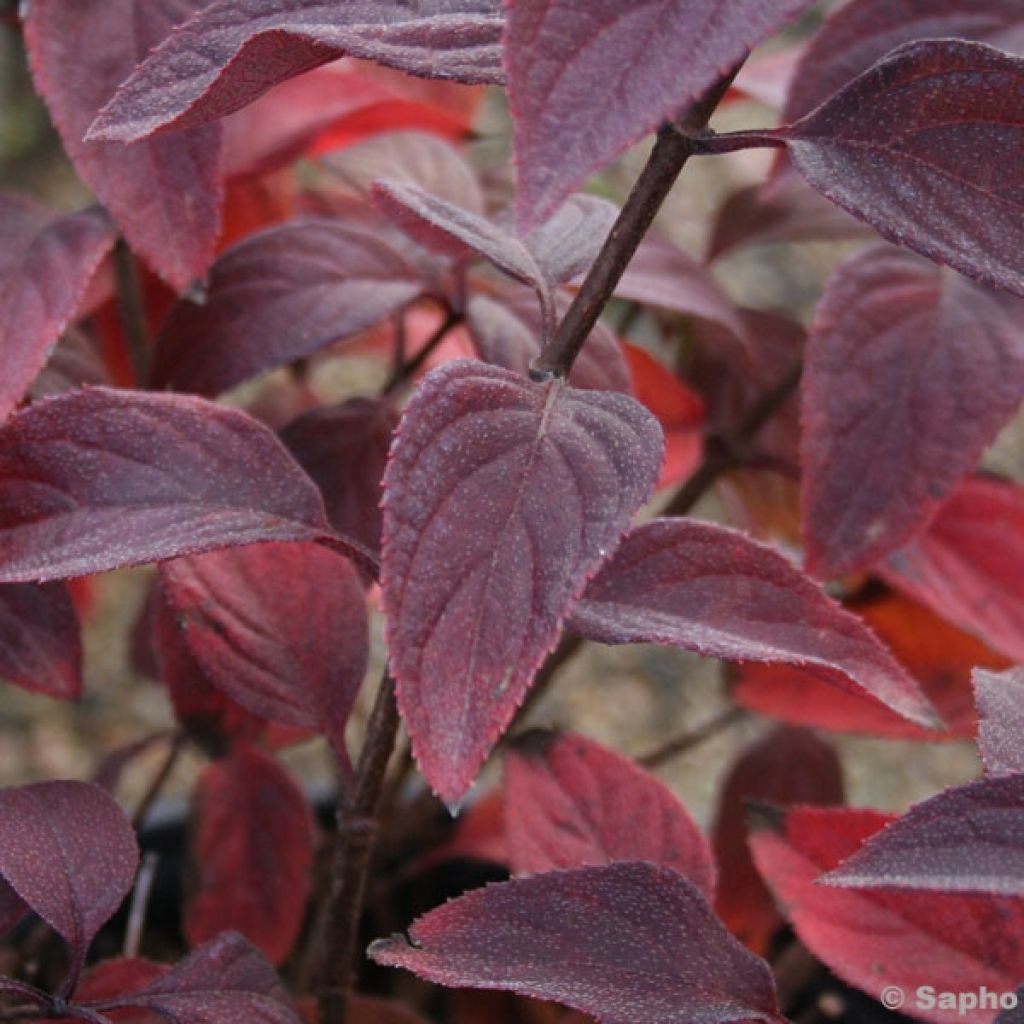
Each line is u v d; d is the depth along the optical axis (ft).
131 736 2.40
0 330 1.23
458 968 1.04
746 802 1.22
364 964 1.80
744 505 1.63
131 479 1.11
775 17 0.92
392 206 1.22
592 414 1.02
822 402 1.29
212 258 1.26
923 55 1.02
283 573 1.22
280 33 1.00
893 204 1.02
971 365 1.29
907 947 1.16
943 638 1.49
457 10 1.06
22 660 1.21
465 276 1.33
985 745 1.05
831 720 1.45
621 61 0.92
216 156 1.23
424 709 0.96
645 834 1.23
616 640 1.07
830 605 1.11
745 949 1.06
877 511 1.29
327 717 1.21
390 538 0.97
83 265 1.25
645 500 0.98
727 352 1.55
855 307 1.30
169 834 1.83
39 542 1.09
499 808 1.74
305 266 1.32
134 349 1.47
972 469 1.29
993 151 1.02
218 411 1.13
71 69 1.22
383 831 1.75
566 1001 1.02
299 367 1.75
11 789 1.16
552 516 0.99
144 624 1.73
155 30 1.23
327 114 1.44
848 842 1.19
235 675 1.20
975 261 1.01
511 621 0.97
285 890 1.46
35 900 1.12
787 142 1.04
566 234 1.20
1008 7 1.26
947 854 0.97
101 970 1.20
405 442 0.98
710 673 2.54
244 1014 1.13
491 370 1.02
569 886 1.07
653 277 1.39
